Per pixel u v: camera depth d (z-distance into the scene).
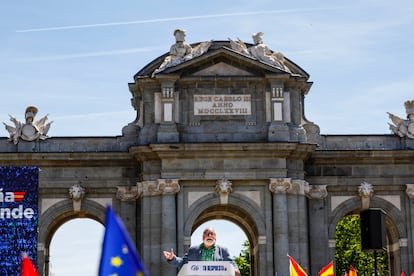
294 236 64.00
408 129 68.94
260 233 63.78
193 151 63.44
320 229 67.31
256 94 66.00
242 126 65.38
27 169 56.06
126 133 67.88
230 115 65.56
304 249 64.19
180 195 63.72
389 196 68.38
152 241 63.47
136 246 66.31
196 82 65.75
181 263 21.84
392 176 68.12
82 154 66.38
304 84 67.00
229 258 21.62
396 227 67.94
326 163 68.19
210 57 65.50
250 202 64.06
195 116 65.44
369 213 41.38
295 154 64.94
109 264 12.73
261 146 63.56
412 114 69.31
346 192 68.31
